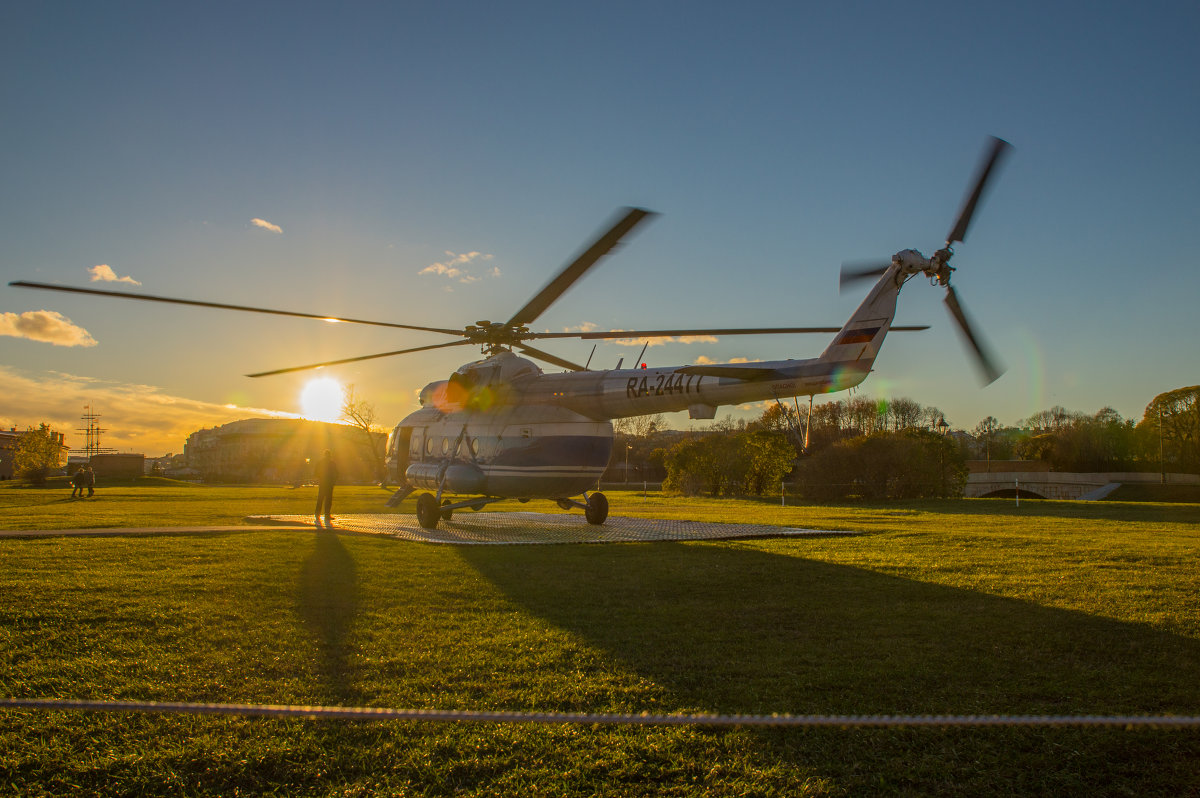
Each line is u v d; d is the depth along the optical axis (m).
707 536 13.12
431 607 7.00
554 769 3.71
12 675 4.91
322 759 3.77
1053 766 3.78
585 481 14.48
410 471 16.55
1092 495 49.00
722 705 4.46
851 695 4.65
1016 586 8.16
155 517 18.16
